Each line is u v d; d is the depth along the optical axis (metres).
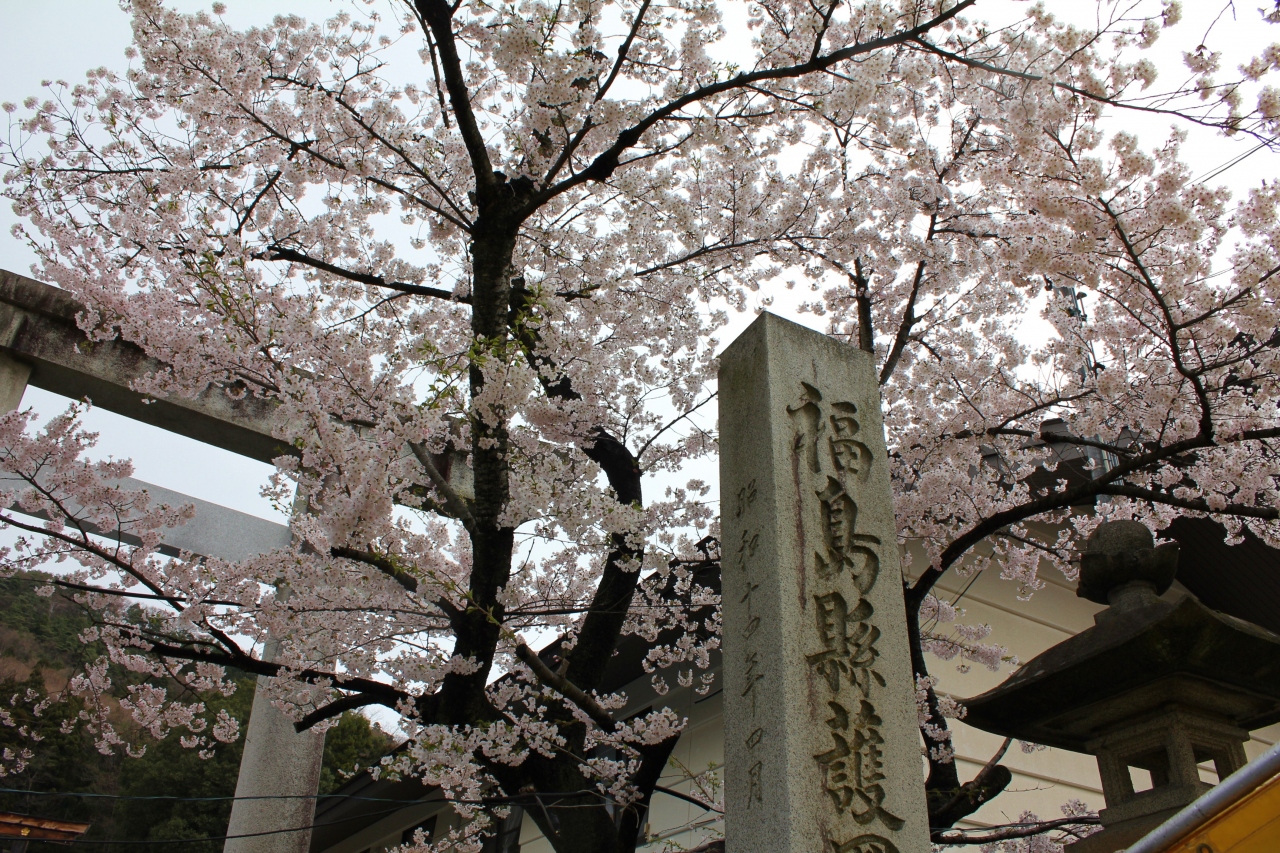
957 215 6.13
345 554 4.58
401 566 4.45
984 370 6.52
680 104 4.98
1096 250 4.53
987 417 6.29
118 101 6.55
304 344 5.45
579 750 5.64
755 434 3.75
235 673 17.75
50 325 7.46
